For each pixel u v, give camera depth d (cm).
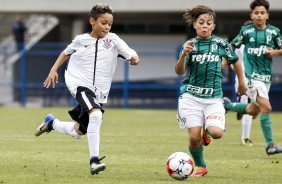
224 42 3027
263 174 3148
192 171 2906
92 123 2922
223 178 3009
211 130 2914
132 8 9244
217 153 4006
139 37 10094
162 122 6431
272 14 9631
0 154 3838
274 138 5009
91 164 2906
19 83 8956
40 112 7688
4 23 10712
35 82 8944
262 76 3859
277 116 7556
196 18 2995
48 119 3369
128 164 3472
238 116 4488
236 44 3912
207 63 2984
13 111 7869
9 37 10519
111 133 5312
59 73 8812
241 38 3897
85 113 3017
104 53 3034
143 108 8881
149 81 8956
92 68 3033
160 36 10062
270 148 3784
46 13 9638
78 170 3219
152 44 9475
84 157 3744
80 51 3034
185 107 3000
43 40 10338
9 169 3231
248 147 4347
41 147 4244
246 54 3891
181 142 4647
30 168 3272
